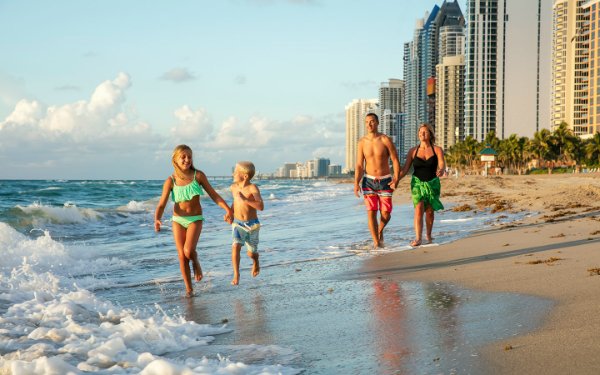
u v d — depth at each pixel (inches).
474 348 140.7
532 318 167.2
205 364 136.4
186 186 258.8
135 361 142.6
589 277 226.2
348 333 166.9
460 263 295.4
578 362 124.0
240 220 275.6
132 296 251.6
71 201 1478.8
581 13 6934.1
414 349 144.6
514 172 5718.5
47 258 354.3
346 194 1736.0
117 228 636.1
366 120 387.2
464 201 919.0
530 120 6801.2
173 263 356.5
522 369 122.3
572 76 6958.7
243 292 250.1
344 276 278.5
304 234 506.6
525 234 402.0
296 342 160.7
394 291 229.1
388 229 509.4
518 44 6815.9
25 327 180.2
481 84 6845.5
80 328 175.2
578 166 4928.6
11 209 650.2
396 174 384.8
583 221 459.8
